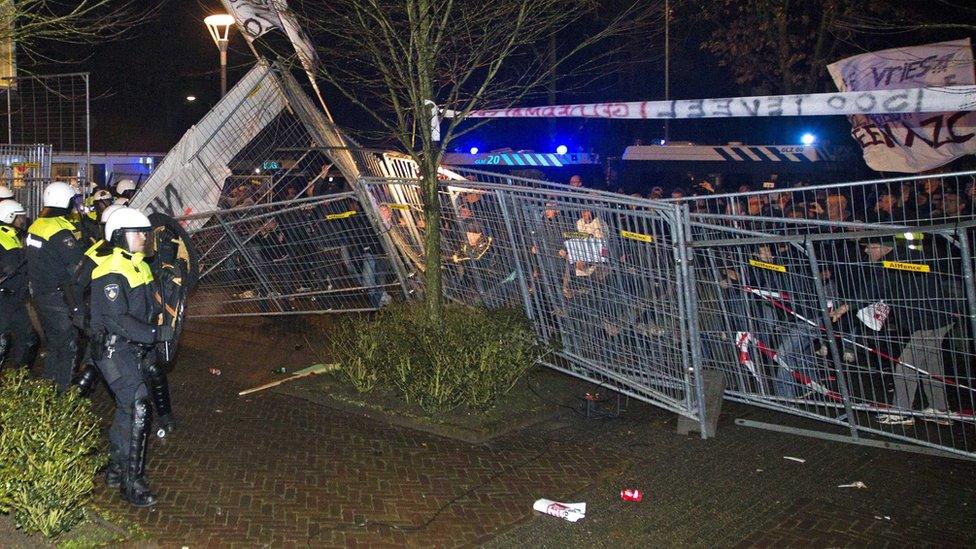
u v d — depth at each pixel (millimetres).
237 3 9297
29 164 11938
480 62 8938
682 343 7160
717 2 17484
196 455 6520
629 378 7785
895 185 10367
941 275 6656
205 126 11586
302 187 12555
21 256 7910
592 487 6113
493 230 8523
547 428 7418
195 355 9812
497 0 8219
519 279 8391
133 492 5539
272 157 12188
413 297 9664
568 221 7883
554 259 8078
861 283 7180
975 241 6570
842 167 15180
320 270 10781
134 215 5680
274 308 11344
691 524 5508
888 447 6961
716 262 7891
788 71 16781
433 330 7930
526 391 8180
